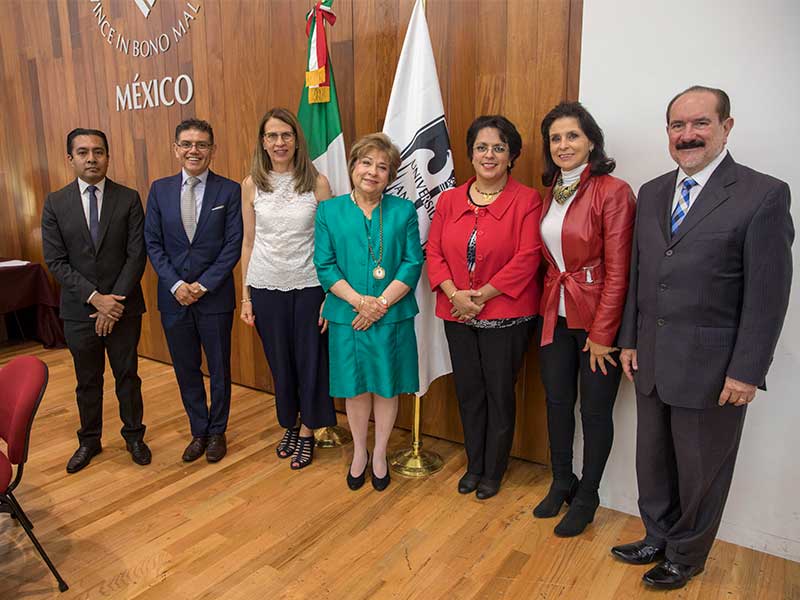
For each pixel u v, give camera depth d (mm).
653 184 1914
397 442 3080
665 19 2070
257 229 2662
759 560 2102
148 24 3779
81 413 2844
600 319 2047
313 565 2082
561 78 2445
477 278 2328
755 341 1672
